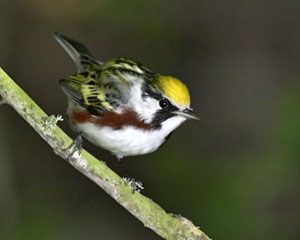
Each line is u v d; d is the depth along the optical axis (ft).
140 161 43.16
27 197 43.21
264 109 47.67
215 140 45.21
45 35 49.83
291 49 51.03
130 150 31.99
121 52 49.42
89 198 44.39
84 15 50.03
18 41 49.37
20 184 43.83
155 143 32.07
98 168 27.20
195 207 39.78
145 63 49.29
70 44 36.29
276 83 49.21
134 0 48.06
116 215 44.29
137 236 43.70
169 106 31.40
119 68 32.37
